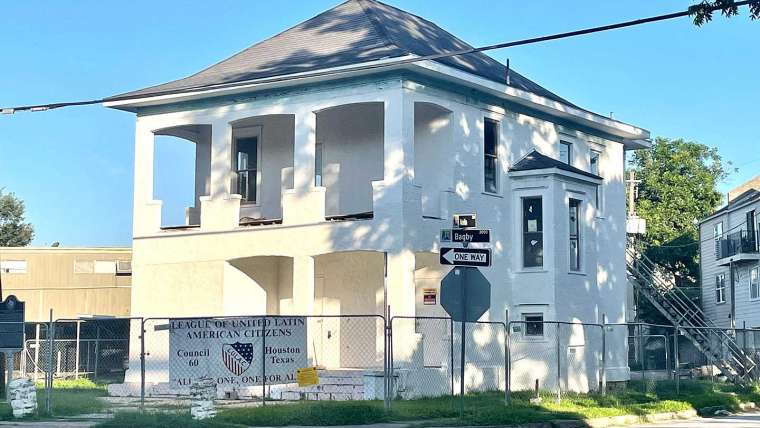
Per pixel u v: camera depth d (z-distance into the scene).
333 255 29.62
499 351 29.91
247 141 31.94
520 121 31.62
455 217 19.12
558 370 25.22
